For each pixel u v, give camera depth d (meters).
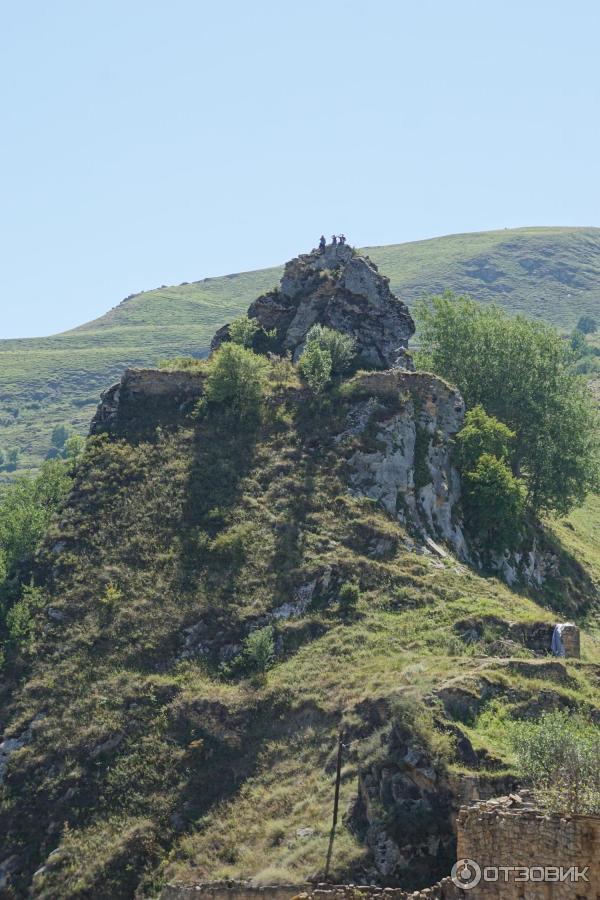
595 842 69.44
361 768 112.25
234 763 132.12
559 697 118.00
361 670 138.62
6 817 133.62
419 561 161.25
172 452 180.38
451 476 180.88
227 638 151.00
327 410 184.12
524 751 101.19
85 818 130.75
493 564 175.62
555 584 184.12
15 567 166.62
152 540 166.38
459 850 74.50
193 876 117.50
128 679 146.62
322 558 160.38
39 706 145.38
